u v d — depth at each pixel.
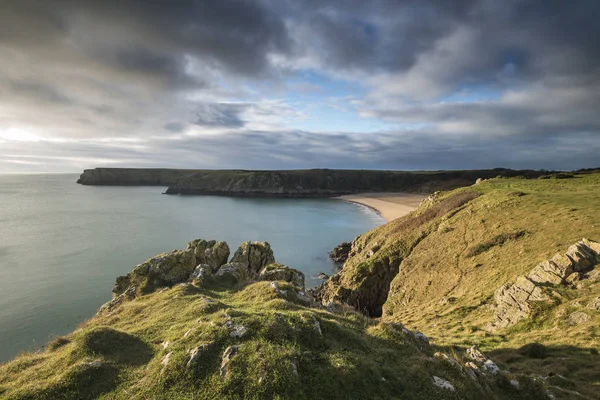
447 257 45.25
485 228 46.19
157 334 15.12
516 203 49.97
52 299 49.81
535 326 23.45
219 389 10.16
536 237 36.97
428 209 72.50
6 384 11.80
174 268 33.59
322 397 10.20
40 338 39.12
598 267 25.73
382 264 56.28
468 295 34.03
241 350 11.54
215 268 38.91
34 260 69.25
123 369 12.23
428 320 31.59
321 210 169.62
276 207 178.88
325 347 12.75
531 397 13.34
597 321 20.77
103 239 89.62
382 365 12.53
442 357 13.74
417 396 11.19
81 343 13.51
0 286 54.38
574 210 39.81
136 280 31.97
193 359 11.32
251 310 16.22
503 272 33.81
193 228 109.00
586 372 16.33
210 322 13.70
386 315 45.72
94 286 55.38
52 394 10.84
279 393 9.98
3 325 41.84
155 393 10.47
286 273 33.12
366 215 154.00
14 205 162.00
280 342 12.23
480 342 23.50
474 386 12.55
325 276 71.69
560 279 26.16
